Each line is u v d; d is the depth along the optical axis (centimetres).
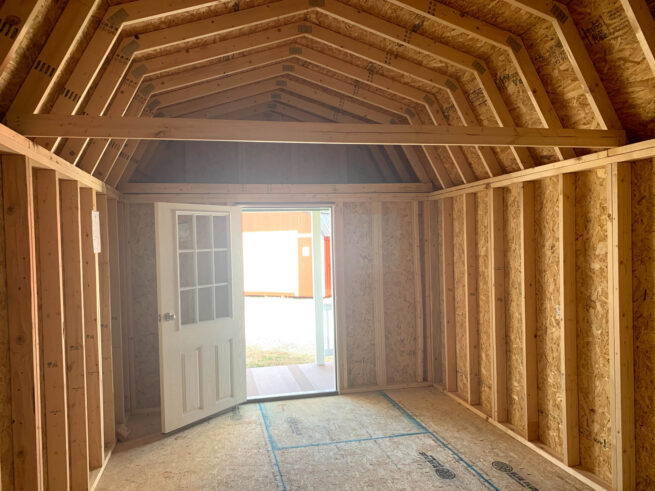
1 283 228
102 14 274
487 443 405
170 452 397
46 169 274
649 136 301
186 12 317
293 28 399
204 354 469
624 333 305
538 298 399
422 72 412
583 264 350
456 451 389
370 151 595
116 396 456
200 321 468
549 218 384
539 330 398
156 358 515
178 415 440
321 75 480
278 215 1522
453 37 363
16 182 232
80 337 318
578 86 321
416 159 568
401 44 391
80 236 326
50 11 230
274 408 503
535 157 396
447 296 538
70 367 317
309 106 543
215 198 527
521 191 400
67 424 312
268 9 350
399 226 577
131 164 500
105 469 368
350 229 564
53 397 279
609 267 312
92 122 253
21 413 234
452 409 491
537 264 400
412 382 574
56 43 241
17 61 227
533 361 400
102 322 409
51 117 246
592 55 297
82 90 277
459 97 416
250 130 280
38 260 276
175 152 550
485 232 473
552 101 344
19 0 204
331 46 430
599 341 336
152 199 512
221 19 341
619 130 308
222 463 375
